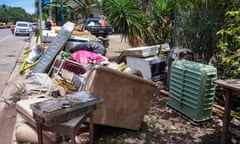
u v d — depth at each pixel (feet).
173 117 11.76
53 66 16.33
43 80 13.96
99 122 9.09
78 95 7.95
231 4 12.43
